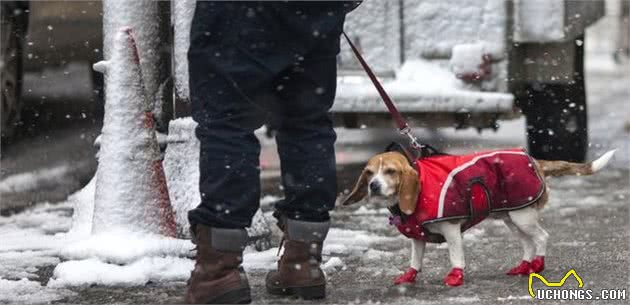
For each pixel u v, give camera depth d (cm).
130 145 825
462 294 721
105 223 814
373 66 1205
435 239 750
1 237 960
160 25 918
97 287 755
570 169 792
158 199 827
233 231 654
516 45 1280
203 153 655
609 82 3434
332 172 693
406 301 698
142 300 713
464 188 730
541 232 777
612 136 1877
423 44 1204
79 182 1352
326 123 697
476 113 1204
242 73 648
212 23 649
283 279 702
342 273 797
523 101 1404
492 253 877
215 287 654
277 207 705
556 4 1252
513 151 766
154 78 915
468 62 1195
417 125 1224
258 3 646
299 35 661
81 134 1712
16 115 1324
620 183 1314
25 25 1347
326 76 688
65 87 1952
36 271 814
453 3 1200
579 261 833
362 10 1202
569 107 1398
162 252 796
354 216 1083
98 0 1504
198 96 660
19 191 1277
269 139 1817
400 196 720
